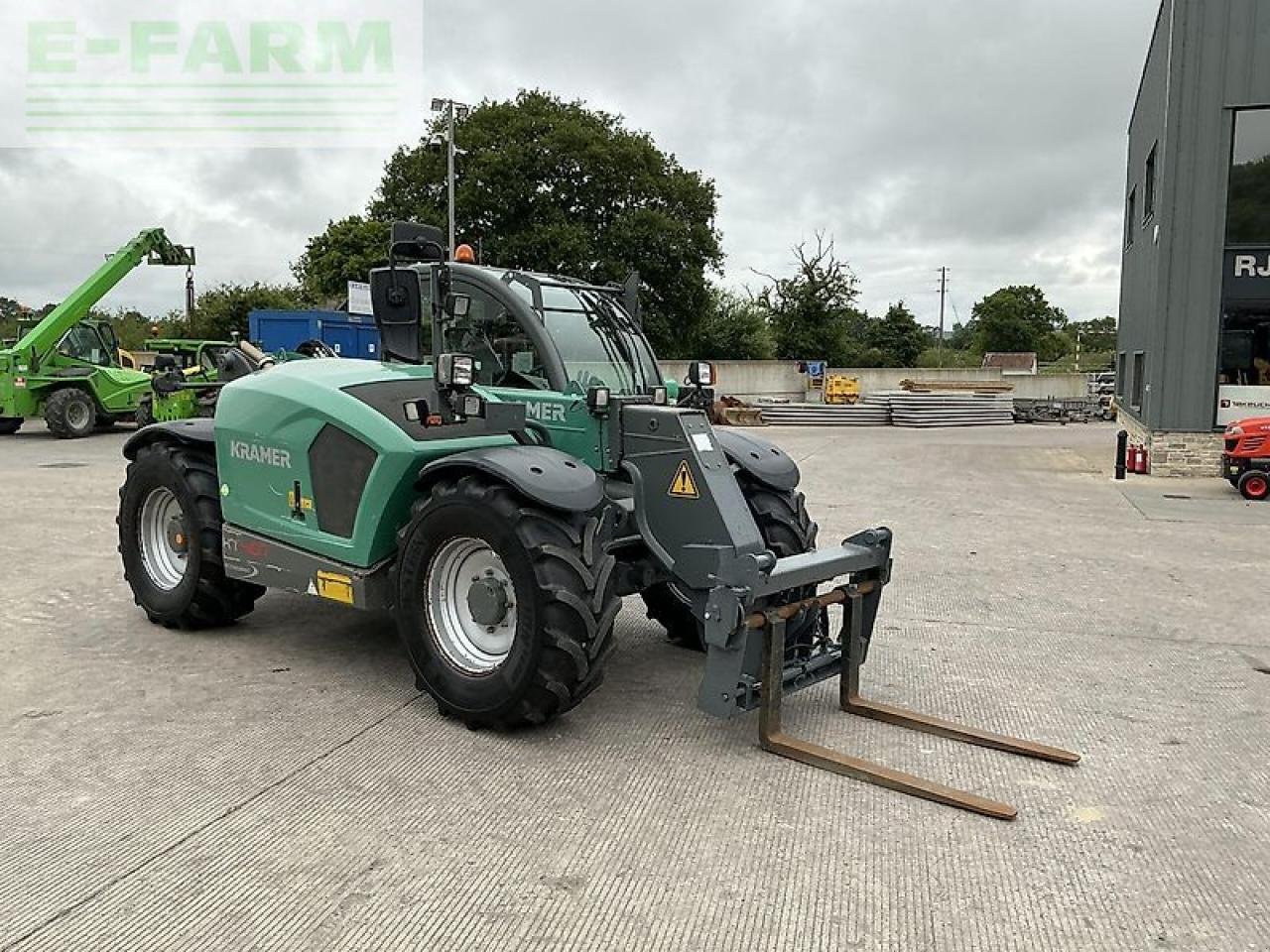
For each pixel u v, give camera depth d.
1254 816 3.64
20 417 18.89
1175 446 14.65
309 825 3.42
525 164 34.09
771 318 46.53
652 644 5.69
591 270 34.22
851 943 2.79
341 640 5.61
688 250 35.53
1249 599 6.94
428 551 4.37
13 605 6.31
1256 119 13.99
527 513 4.07
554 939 2.78
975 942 2.82
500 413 4.75
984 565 8.07
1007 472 15.38
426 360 5.43
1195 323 14.44
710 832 3.43
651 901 2.98
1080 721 4.57
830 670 4.58
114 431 19.94
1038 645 5.79
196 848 3.25
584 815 3.54
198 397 18.09
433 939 2.77
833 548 4.61
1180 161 14.23
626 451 4.69
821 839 3.40
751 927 2.86
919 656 5.52
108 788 3.68
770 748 4.14
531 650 4.04
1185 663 5.45
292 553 5.02
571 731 4.34
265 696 4.70
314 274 41.56
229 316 42.31
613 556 4.48
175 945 2.72
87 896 2.95
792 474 5.39
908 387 36.50
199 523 5.45
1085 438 23.73
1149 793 3.82
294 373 5.21
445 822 3.46
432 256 5.33
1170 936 2.86
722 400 28.34
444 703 4.36
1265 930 2.90
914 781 3.79
